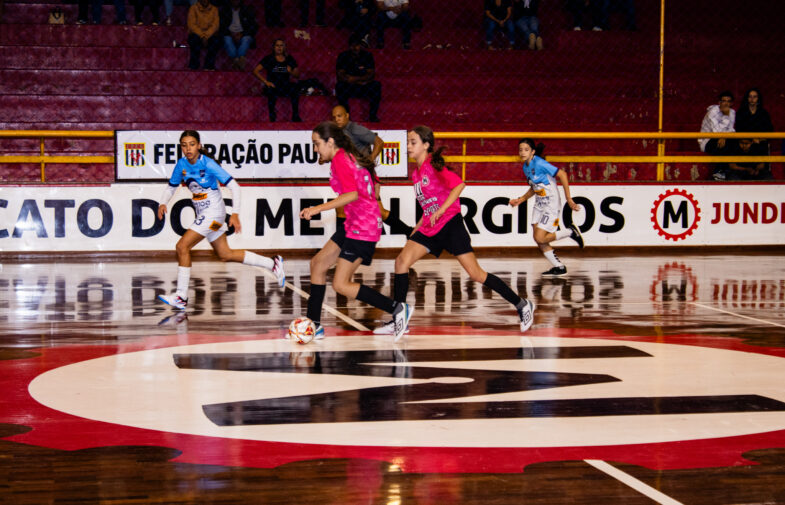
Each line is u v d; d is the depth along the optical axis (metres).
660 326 8.66
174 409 5.59
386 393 6.03
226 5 18.12
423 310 9.53
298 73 17.20
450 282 11.69
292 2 20.08
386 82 18.67
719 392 6.12
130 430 5.14
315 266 7.87
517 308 8.30
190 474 4.43
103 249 14.67
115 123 17.58
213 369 6.71
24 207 14.49
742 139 16.67
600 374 6.63
